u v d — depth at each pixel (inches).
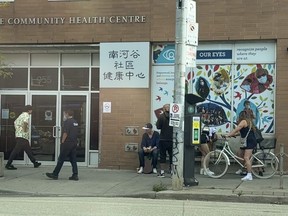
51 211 327.3
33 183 451.5
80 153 572.4
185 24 412.2
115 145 550.6
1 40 575.8
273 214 323.3
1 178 479.2
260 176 476.7
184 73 414.3
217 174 480.1
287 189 405.4
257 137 469.1
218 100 533.6
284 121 505.0
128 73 547.5
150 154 514.0
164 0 540.1
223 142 518.6
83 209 335.9
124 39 548.7
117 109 550.6
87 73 574.2
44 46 568.4
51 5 567.2
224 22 524.1
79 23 560.7
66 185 441.7
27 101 586.9
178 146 409.1
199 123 429.4
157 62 551.2
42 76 584.7
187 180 424.8
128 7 548.1
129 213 321.7
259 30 515.2
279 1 510.3
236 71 529.7
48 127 581.6
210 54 535.8
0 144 593.6
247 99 526.3
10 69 588.4
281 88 507.5
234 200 378.9
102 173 519.2
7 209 335.0
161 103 549.3
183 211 331.6
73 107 576.7
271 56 520.4
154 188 406.6
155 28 541.6
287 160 500.4
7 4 544.1
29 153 553.9
